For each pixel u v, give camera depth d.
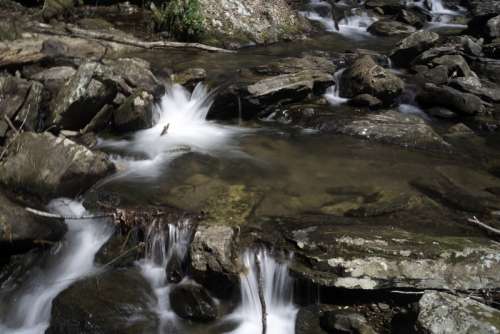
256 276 4.86
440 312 4.04
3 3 11.34
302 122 8.61
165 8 12.41
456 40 12.65
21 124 7.01
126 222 5.37
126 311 4.61
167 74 9.13
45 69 8.45
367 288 4.55
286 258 4.88
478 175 6.97
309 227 5.27
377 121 8.34
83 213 5.77
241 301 4.80
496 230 5.20
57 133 7.26
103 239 5.51
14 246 5.06
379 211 5.82
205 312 4.61
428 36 11.44
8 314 4.84
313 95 9.59
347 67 10.62
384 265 4.64
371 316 4.58
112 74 7.84
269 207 5.82
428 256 4.72
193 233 5.18
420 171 6.98
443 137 8.38
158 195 6.00
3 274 5.05
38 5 11.77
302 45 13.08
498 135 8.59
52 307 4.65
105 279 4.94
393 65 11.69
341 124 8.29
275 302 4.91
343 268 4.63
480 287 4.55
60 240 5.43
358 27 15.94
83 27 11.16
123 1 12.92
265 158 7.26
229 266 4.66
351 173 6.86
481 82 10.62
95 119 7.54
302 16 15.11
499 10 17.59
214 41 12.18
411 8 17.53
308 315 4.63
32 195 5.91
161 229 5.27
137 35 11.60
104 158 6.49
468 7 18.69
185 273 5.00
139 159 7.05
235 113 8.70
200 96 8.94
